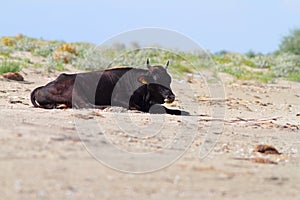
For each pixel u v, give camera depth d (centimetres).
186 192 2972
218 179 3225
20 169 3050
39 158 3222
